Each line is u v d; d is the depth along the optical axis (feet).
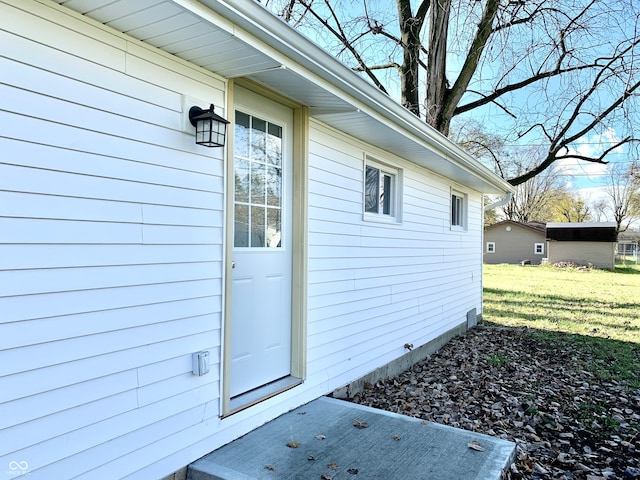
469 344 22.56
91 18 6.41
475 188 26.84
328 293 12.73
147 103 7.30
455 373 17.15
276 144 11.02
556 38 28.68
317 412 10.63
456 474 7.73
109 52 6.70
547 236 91.56
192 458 8.05
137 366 7.14
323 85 9.68
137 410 7.12
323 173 12.48
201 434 8.27
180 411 7.86
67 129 6.17
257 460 8.13
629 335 25.13
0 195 5.46
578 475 9.21
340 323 13.33
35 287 5.81
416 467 7.95
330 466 7.93
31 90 5.75
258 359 10.44
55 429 6.01
